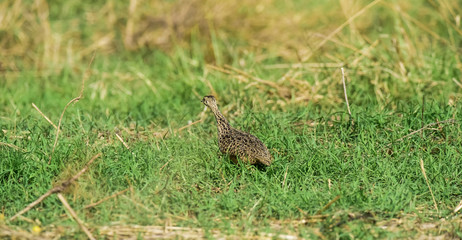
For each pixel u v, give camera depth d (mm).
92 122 24094
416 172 19109
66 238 16078
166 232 16500
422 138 21281
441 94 25078
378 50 29188
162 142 21750
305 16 38406
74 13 39844
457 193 18312
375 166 19641
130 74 32500
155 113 26078
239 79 27344
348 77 26938
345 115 23906
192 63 31672
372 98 25438
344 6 34938
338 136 22188
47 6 38625
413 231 16312
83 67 34000
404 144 21016
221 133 20438
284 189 18016
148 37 36844
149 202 17875
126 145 20734
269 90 26547
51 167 19391
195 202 17797
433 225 16734
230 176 19250
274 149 20844
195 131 23656
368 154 20297
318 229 16453
